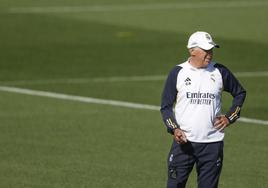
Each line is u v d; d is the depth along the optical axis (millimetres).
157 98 46719
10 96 46812
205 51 23969
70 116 41562
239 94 24641
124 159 33562
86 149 35094
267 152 35000
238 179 30984
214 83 24250
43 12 84000
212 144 24312
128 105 44656
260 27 76312
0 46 65250
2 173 31359
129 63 58406
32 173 31375
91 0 93250
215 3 92250
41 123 39875
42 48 64312
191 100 24203
